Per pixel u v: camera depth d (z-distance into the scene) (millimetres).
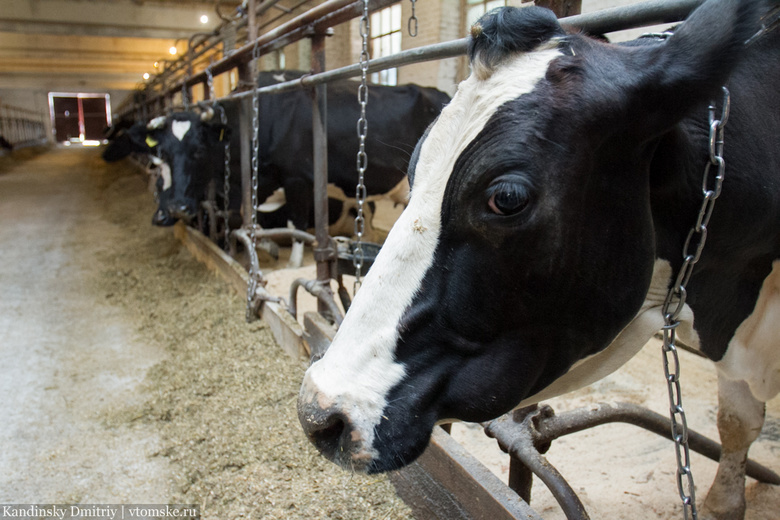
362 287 1257
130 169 15883
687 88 1015
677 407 1209
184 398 3176
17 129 31625
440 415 1236
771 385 1730
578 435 2859
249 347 3557
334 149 6043
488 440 2820
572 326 1210
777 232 1375
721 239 1285
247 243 4469
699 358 3564
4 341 4324
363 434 1198
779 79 1409
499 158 1057
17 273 6168
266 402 2906
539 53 1105
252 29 4727
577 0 1620
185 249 6453
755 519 2203
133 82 33062
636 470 2545
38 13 15312
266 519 2104
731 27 977
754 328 1583
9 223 9109
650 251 1194
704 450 2277
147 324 4500
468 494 1788
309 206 6262
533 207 1066
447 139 1147
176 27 16656
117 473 2662
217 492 2350
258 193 6281
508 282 1137
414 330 1191
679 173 1176
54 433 3031
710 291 1391
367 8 2445
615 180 1122
